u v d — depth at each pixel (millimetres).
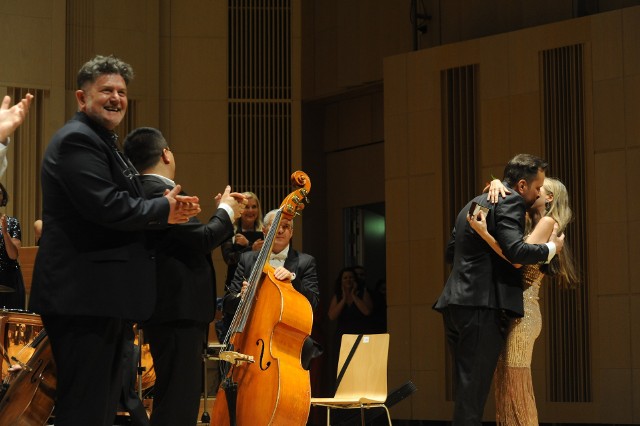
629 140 11148
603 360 11047
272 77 14062
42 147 12711
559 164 11672
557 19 12195
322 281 14461
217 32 13852
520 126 11938
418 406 12219
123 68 4480
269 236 6320
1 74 12523
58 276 4160
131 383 6938
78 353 4195
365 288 12406
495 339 6199
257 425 5836
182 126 13625
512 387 6305
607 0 12102
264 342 5992
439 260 12328
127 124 13305
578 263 11406
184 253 5051
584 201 11461
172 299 4980
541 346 11461
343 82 13938
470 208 6113
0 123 4336
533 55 11906
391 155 12930
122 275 4230
